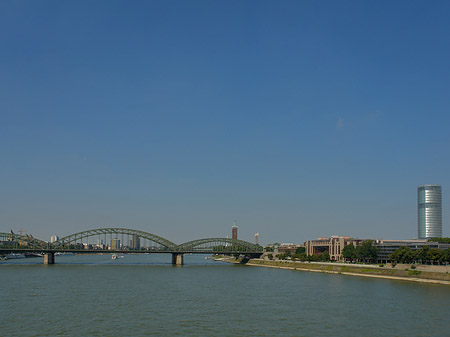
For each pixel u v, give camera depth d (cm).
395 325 10350
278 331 9669
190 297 14375
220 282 19625
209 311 11812
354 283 19412
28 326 9750
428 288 17275
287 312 11819
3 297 13775
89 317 10756
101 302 12988
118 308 12025
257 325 10200
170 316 11044
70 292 15112
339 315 11456
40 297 13838
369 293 15725
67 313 11212
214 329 9744
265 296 14862
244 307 12531
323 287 17712
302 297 14662
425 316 11369
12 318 10544
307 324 10375
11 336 8906
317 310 12150
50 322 10169
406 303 13388
